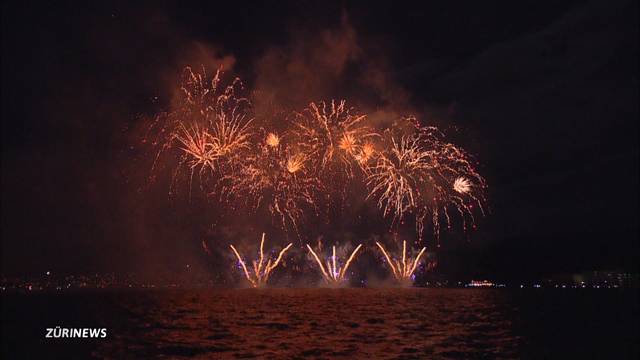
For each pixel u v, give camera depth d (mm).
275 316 50625
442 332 38125
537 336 37375
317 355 28469
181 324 45094
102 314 58125
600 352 31250
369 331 38469
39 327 46812
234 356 28484
